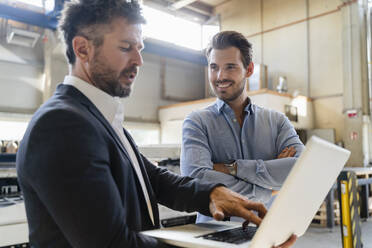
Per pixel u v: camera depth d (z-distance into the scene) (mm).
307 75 7418
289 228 684
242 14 8648
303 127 6902
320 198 767
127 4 799
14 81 6266
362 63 6547
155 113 8391
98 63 791
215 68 1342
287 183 559
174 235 727
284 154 1345
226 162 1351
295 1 7684
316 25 7340
